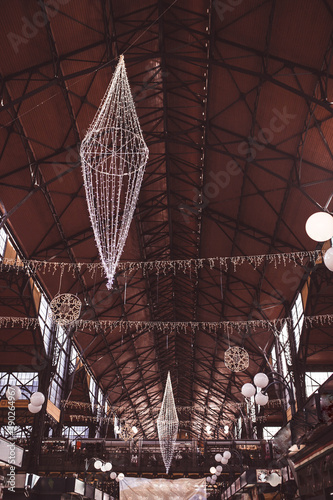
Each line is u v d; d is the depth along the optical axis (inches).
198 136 775.7
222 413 1955.0
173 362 1734.7
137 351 1507.1
